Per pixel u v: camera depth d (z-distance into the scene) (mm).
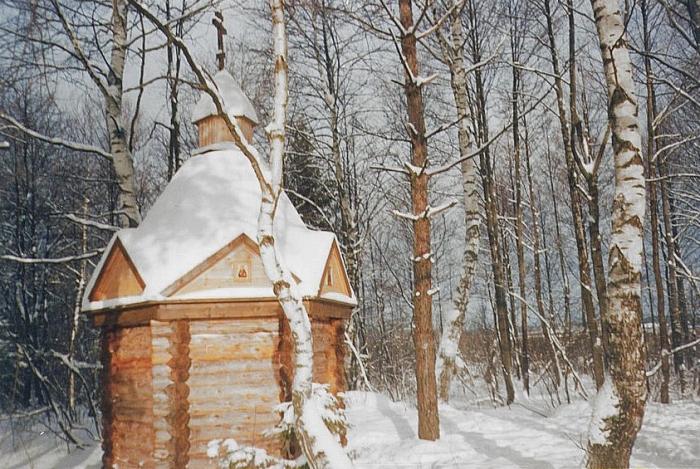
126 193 14297
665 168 20828
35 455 14555
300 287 9484
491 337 26609
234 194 10344
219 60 12391
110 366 9875
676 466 9633
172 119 19453
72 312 24094
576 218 16688
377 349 31438
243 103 11656
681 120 22391
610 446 6953
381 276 32062
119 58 14758
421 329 11508
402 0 12469
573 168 16422
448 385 16609
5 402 20406
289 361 9148
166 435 8844
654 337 25328
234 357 9047
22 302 21812
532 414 16797
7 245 23375
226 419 8875
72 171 23844
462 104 17672
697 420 13234
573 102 14734
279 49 7688
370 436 12578
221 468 7918
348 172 25719
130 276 9508
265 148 24422
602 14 7645
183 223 9797
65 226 23719
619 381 6992
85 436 16781
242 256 9281
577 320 36750
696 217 20703
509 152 29031
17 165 22172
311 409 6859
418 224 11617
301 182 25578
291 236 10367
